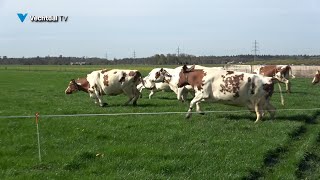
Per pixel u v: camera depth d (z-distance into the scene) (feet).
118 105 80.38
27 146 44.65
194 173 35.60
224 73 62.95
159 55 560.20
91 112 70.23
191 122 58.44
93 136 49.65
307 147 44.93
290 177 35.32
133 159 39.34
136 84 79.71
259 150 42.52
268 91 61.46
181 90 81.97
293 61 438.81
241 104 62.64
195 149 43.16
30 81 178.81
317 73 117.08
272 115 62.44
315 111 69.46
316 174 37.11
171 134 50.11
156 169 36.52
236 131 52.54
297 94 103.45
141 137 48.93
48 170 36.52
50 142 46.42
